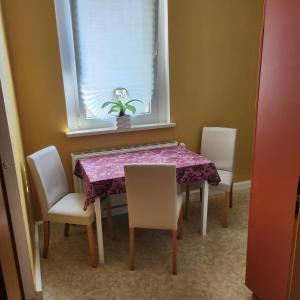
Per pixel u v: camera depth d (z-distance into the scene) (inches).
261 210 67.4
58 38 103.3
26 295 71.6
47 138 109.3
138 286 82.3
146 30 114.3
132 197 82.7
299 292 56.2
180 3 113.9
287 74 55.4
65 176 104.0
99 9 106.6
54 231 111.8
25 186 91.3
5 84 70.2
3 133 63.0
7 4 94.9
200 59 122.4
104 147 117.0
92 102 114.8
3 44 80.3
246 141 139.2
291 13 52.8
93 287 82.4
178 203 95.9
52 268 90.7
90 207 91.4
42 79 104.1
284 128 58.0
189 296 78.1
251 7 123.6
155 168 77.9
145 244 102.2
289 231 59.8
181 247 99.3
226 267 89.0
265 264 68.3
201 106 127.9
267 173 64.1
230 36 124.0
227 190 108.1
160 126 121.8
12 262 53.6
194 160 100.2
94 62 111.1
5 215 52.9
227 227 110.6
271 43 58.3
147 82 120.2
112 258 95.0
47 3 99.2
